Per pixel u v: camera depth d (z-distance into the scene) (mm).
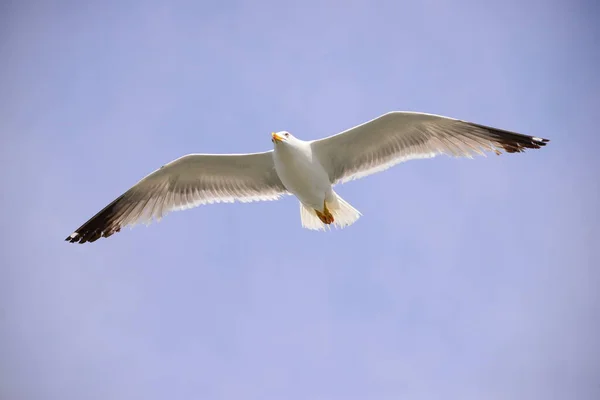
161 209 15070
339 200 14336
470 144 13836
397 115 13297
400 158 14086
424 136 13844
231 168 14531
